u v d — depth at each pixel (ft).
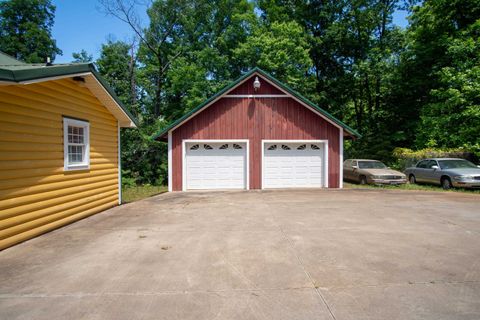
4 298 10.06
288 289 10.56
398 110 73.31
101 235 17.81
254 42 70.74
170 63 73.51
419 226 19.30
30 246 15.80
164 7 71.87
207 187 42.32
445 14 58.65
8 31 102.22
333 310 9.18
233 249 14.89
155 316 8.95
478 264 12.79
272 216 22.72
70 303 9.71
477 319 8.65
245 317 8.84
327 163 42.86
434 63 63.77
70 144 22.04
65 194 20.86
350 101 92.32
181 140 41.70
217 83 71.15
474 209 24.88
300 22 85.15
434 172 41.16
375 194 34.68
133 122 30.78
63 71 18.49
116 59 65.46
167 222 21.13
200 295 10.19
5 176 15.62
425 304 9.49
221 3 80.53
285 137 42.65
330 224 19.98
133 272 12.16
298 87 72.59
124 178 54.29
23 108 17.04
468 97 47.75
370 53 76.02
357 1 78.38
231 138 42.22
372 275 11.68
